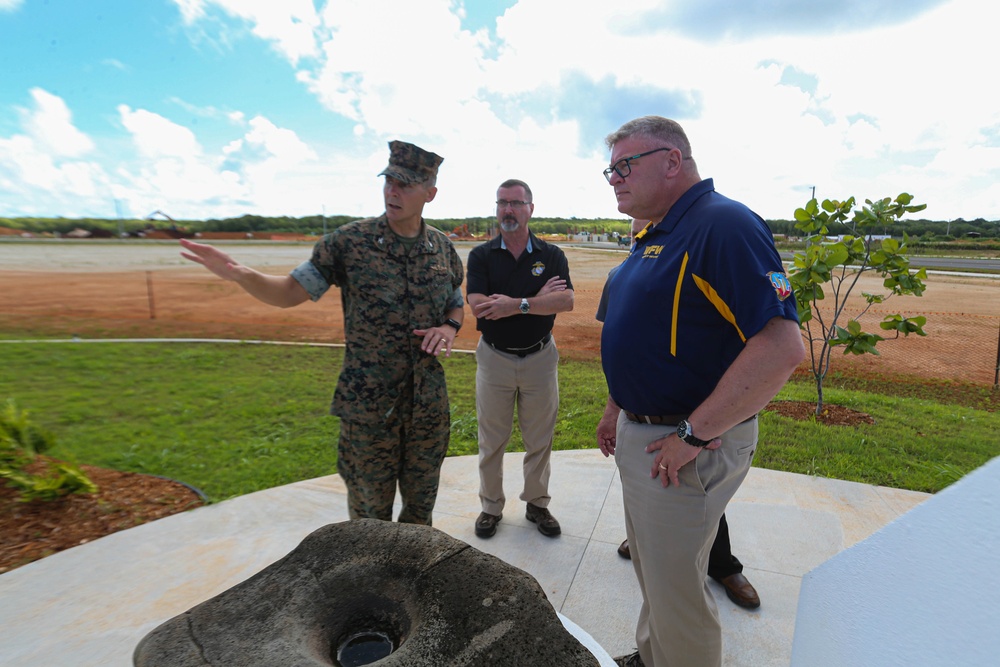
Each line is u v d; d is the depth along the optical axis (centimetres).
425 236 245
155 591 248
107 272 1836
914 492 350
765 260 146
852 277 1808
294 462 400
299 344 884
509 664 104
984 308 1248
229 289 1529
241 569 266
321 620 121
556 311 282
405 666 102
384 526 144
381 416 235
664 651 174
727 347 158
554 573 267
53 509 312
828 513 321
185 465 394
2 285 1548
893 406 568
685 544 163
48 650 212
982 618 49
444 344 235
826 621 67
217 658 106
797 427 475
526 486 308
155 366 724
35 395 582
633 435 174
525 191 291
